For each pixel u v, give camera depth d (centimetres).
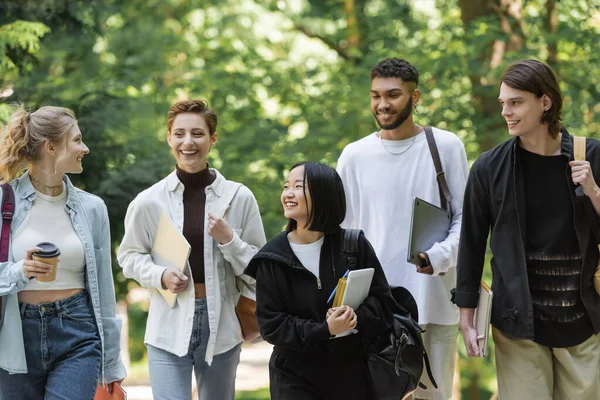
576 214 523
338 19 1678
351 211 648
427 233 597
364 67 1447
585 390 545
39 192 539
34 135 530
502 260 541
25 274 496
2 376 529
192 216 613
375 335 518
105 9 1188
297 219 524
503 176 540
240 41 1697
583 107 1359
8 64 1078
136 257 611
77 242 538
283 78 1551
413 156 632
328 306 515
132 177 1108
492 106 1427
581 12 1383
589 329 538
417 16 1587
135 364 2522
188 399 604
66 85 1223
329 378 516
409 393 521
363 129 1479
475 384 1752
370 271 507
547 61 1422
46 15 1120
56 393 519
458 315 647
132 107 1280
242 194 624
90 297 541
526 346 543
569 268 531
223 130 1551
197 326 600
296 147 1473
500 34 1366
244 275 610
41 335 523
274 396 522
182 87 1520
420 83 1418
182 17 1741
